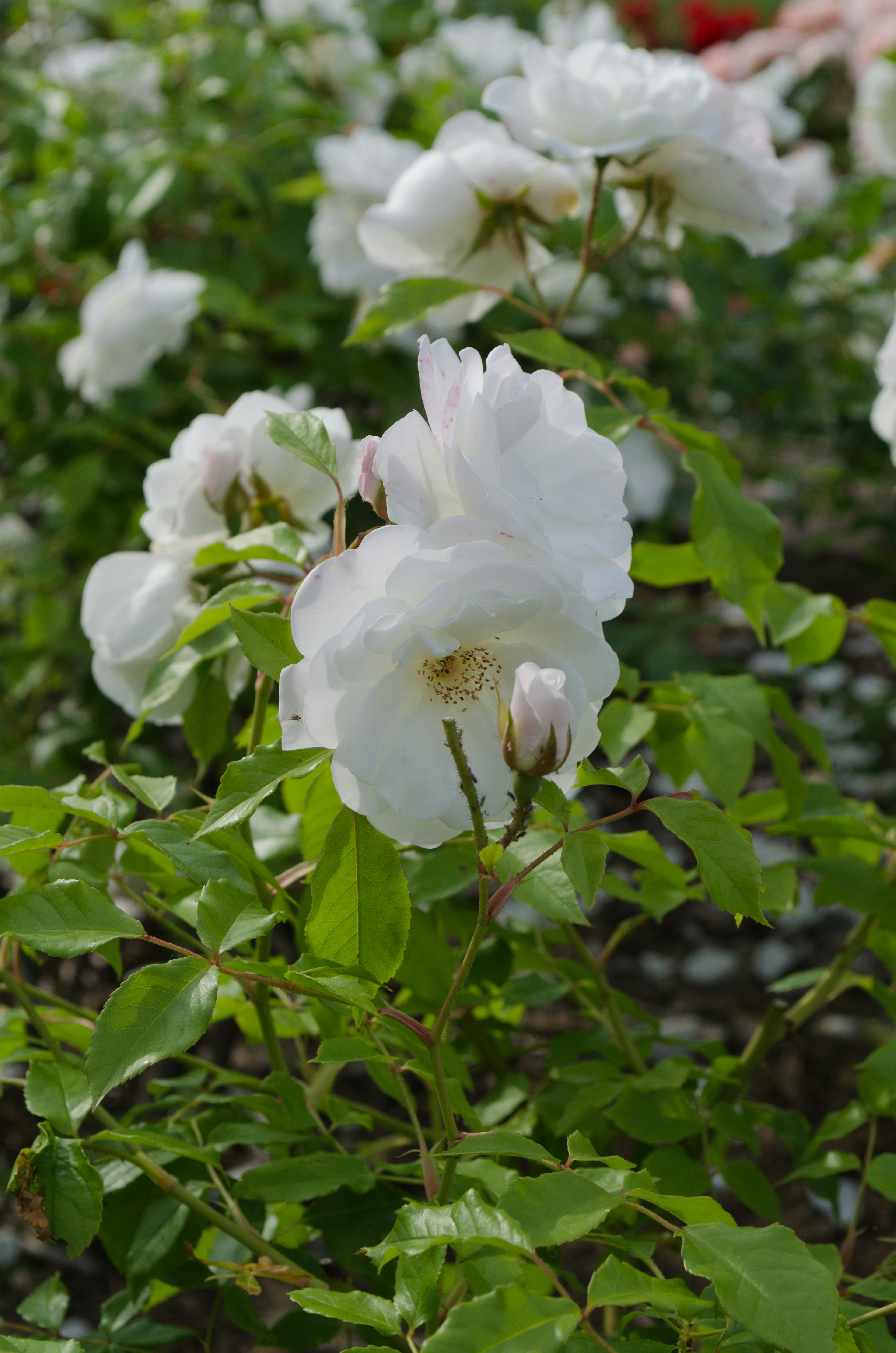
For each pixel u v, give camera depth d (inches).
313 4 74.3
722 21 114.2
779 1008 38.9
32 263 71.1
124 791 39.2
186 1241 33.4
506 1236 27.3
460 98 73.1
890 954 38.4
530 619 27.4
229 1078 35.2
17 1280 52.8
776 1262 26.9
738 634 101.6
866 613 37.1
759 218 36.8
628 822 78.0
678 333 89.1
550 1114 37.2
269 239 65.8
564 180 36.6
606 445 28.5
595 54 36.3
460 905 44.4
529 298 72.5
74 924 28.9
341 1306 27.9
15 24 81.3
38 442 66.3
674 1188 35.1
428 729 27.8
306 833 30.5
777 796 38.5
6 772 38.6
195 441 35.2
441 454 27.8
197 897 32.7
